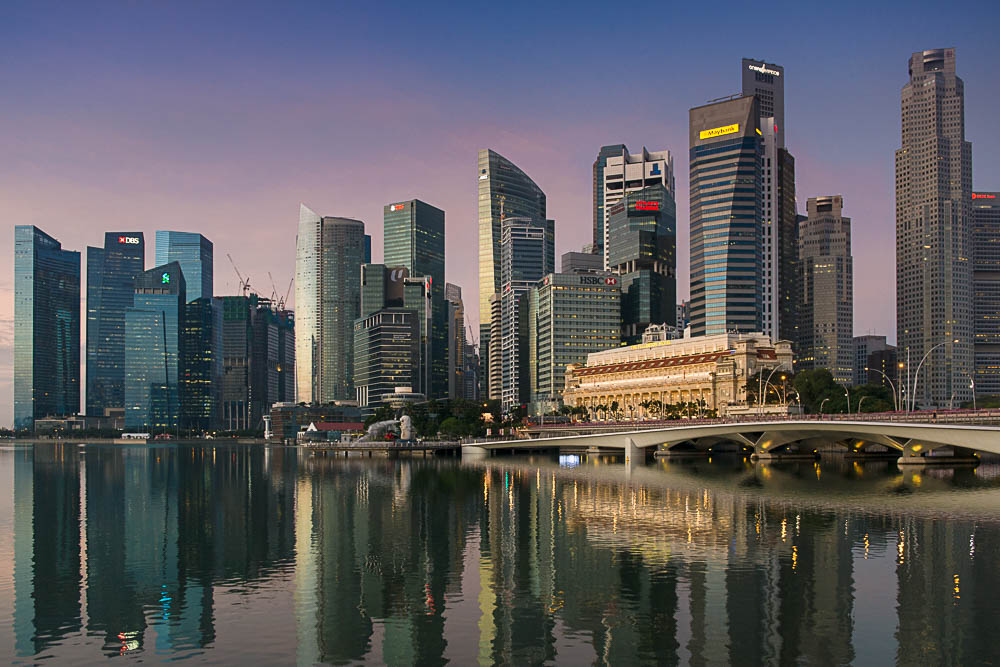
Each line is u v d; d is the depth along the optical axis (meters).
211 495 179.38
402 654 65.38
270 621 74.38
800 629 69.06
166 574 93.56
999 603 75.19
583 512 134.25
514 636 69.12
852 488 162.75
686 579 85.38
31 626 74.00
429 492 175.50
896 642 65.75
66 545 113.31
